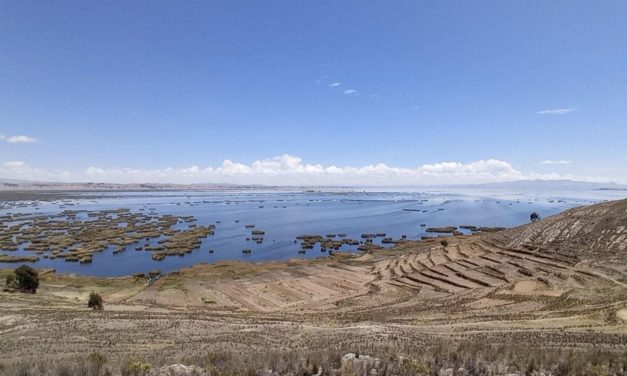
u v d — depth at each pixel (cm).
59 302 4675
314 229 14300
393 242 11425
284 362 1365
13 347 2281
